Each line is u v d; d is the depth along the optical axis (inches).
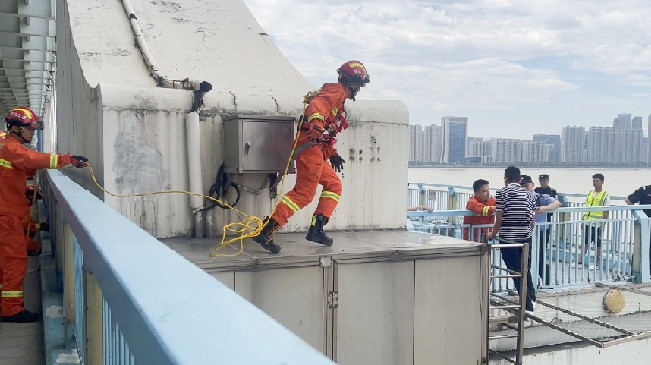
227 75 269.9
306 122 198.5
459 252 215.6
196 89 223.5
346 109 257.0
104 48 258.7
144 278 36.8
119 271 39.1
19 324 180.5
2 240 178.2
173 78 254.5
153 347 26.3
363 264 199.6
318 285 192.9
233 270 181.8
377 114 263.1
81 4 278.7
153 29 282.0
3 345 159.0
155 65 252.2
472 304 217.9
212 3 313.3
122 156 213.0
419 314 208.8
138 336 30.8
